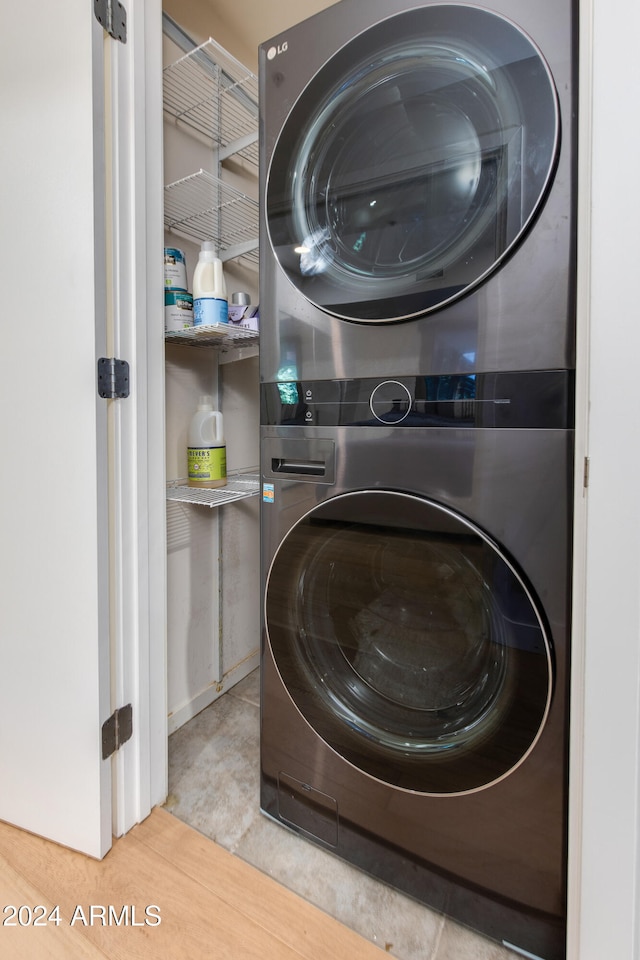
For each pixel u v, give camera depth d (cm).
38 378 114
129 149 114
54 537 115
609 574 75
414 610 101
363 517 101
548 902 89
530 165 80
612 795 76
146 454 125
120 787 121
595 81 73
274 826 125
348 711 111
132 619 123
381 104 95
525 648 85
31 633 120
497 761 90
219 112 167
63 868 113
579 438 79
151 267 124
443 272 89
